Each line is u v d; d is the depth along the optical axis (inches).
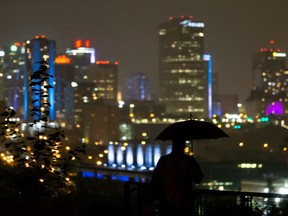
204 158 3405.5
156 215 595.2
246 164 3218.5
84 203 816.9
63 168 709.9
